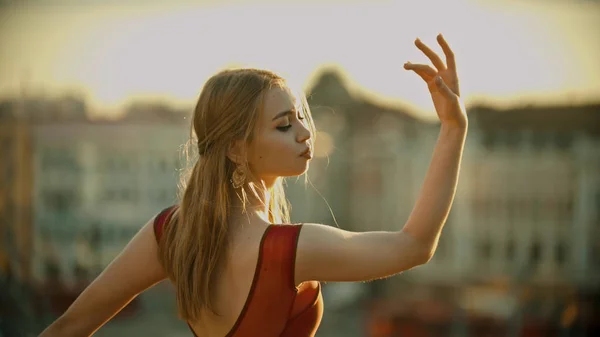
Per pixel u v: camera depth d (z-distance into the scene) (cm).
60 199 6825
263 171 243
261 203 242
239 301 230
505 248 6469
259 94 239
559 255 6384
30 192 3712
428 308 5109
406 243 221
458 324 4950
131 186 7012
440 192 224
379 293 6769
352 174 7506
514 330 4888
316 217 7388
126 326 5869
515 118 6631
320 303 239
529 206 6488
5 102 3944
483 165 6562
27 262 2695
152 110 7300
